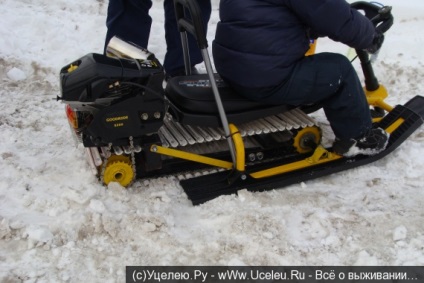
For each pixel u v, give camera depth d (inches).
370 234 96.6
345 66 103.7
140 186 108.7
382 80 163.5
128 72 94.7
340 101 106.3
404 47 183.5
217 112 104.4
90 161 104.3
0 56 163.5
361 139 112.4
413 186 112.5
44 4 210.4
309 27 101.9
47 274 84.3
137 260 88.8
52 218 96.7
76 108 98.4
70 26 193.0
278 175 110.1
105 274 85.6
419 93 156.5
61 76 95.4
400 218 100.9
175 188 108.7
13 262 86.3
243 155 104.4
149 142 102.0
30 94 149.8
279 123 113.4
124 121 97.4
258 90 102.2
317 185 112.7
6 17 189.2
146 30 146.9
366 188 111.6
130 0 138.1
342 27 96.7
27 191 104.3
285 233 95.5
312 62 102.1
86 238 92.7
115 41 105.5
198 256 90.1
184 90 105.3
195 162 114.3
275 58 98.1
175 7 108.5
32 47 175.6
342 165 114.1
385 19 113.0
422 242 94.0
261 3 97.3
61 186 106.1
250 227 95.7
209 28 204.1
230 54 101.6
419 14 211.5
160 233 94.0
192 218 100.2
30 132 129.4
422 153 122.3
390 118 125.3
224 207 101.9
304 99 104.3
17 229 92.5
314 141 117.8
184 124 105.0
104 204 99.4
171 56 151.3
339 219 99.7
